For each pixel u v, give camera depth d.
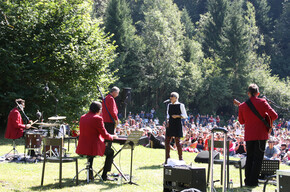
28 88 19.48
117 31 50.94
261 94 53.38
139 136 6.74
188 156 11.55
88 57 20.22
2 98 19.31
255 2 78.69
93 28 21.77
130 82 50.31
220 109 57.47
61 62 19.55
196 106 55.44
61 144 6.43
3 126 22.03
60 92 19.59
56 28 19.59
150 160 10.19
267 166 7.43
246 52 55.97
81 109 20.44
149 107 52.72
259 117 6.76
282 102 52.44
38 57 19.53
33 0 21.16
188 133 17.48
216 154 8.05
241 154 13.59
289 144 15.16
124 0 55.31
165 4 63.50
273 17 82.25
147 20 53.34
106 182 6.92
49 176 7.45
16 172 7.78
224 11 62.56
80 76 20.78
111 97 7.48
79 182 6.88
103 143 6.80
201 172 5.32
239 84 54.09
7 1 19.36
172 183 5.46
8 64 18.31
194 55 56.59
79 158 10.35
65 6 20.36
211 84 53.03
